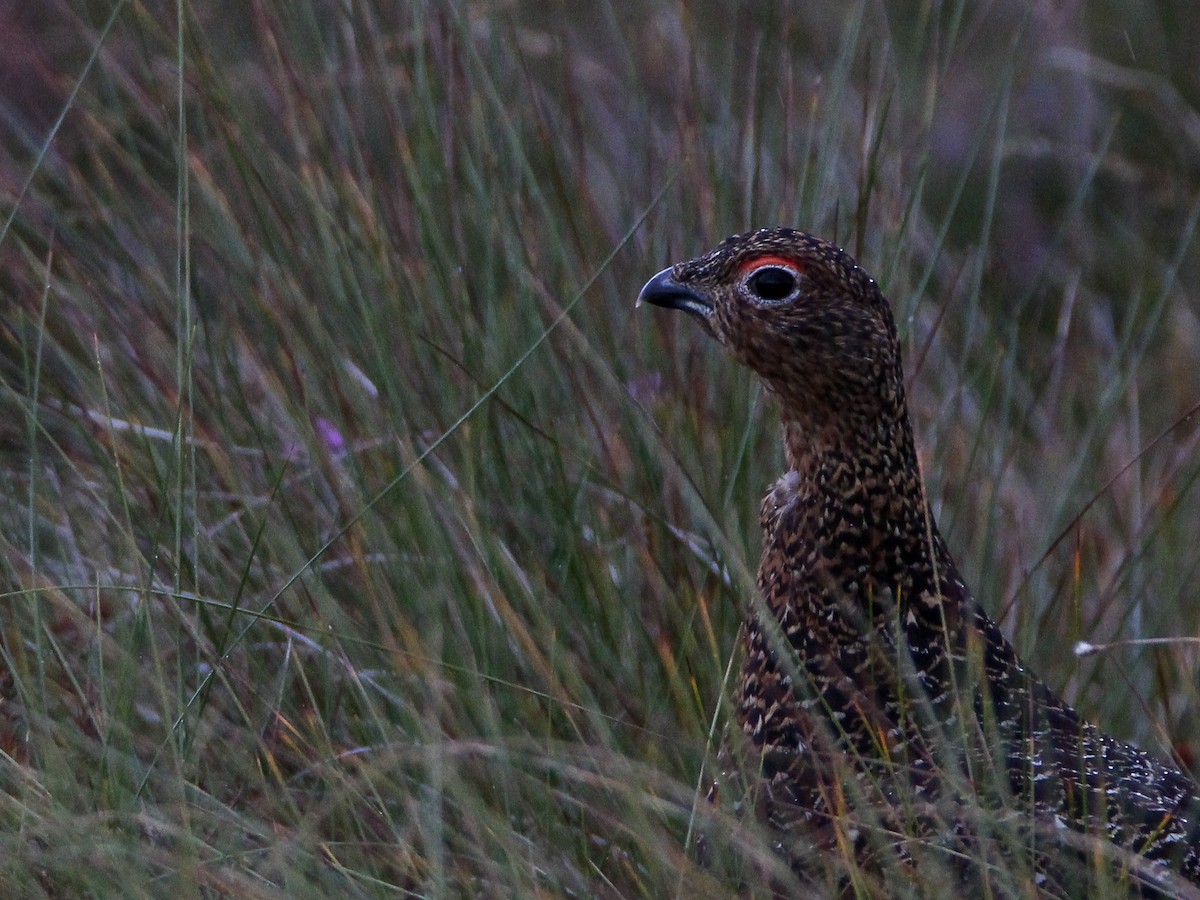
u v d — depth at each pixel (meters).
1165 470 10.89
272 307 9.74
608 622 9.15
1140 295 12.81
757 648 7.79
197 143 10.78
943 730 7.34
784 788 7.44
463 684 8.48
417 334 9.49
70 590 9.20
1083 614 10.23
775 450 9.78
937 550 7.75
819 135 11.49
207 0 11.80
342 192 9.89
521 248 9.93
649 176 10.67
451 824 8.27
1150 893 6.83
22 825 7.36
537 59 12.83
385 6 10.84
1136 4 15.21
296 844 7.31
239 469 9.55
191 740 8.12
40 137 12.13
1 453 10.05
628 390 9.67
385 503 9.17
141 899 6.91
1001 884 6.73
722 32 12.80
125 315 10.13
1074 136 14.69
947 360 11.57
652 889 7.95
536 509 9.52
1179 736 9.46
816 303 7.70
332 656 8.63
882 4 11.79
